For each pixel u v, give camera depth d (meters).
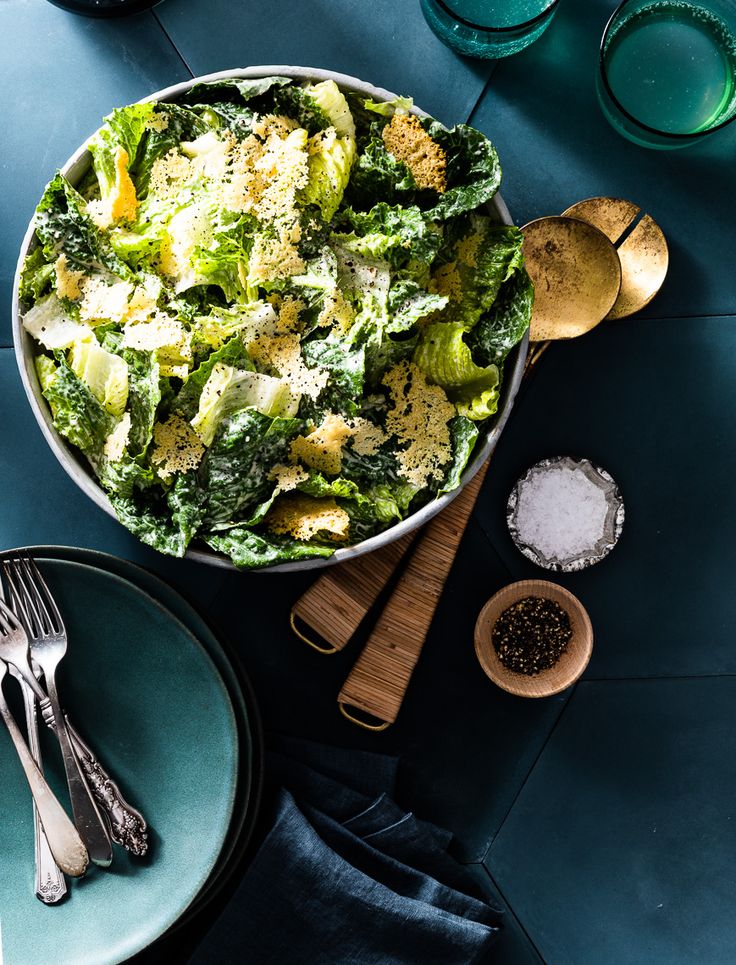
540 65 0.89
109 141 0.74
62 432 0.74
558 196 0.89
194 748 0.81
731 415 0.90
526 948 0.90
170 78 0.88
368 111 0.77
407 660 0.87
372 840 0.86
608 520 0.89
